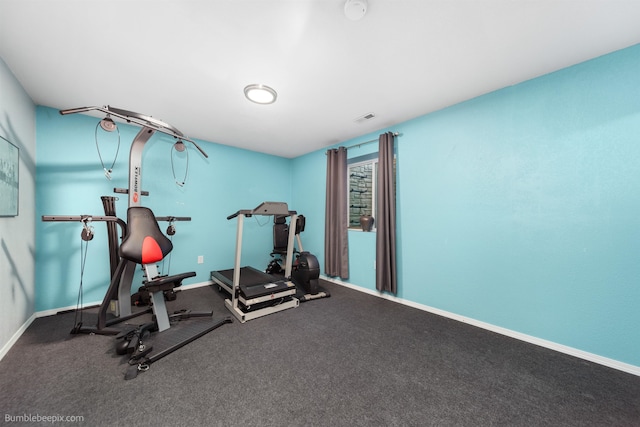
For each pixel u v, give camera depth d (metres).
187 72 1.96
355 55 1.75
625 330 1.68
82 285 2.76
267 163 4.50
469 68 1.91
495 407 1.37
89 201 2.82
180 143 2.54
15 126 2.01
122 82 2.10
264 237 4.47
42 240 2.52
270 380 1.56
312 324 2.38
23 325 2.15
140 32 1.53
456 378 1.60
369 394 1.45
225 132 3.38
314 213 4.32
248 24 1.46
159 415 1.28
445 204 2.60
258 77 2.03
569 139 1.89
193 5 1.33
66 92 2.27
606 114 1.74
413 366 1.73
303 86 2.17
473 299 2.39
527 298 2.08
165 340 1.96
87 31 1.51
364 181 4.05
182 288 3.52
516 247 2.14
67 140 2.67
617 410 1.35
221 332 2.20
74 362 1.71
